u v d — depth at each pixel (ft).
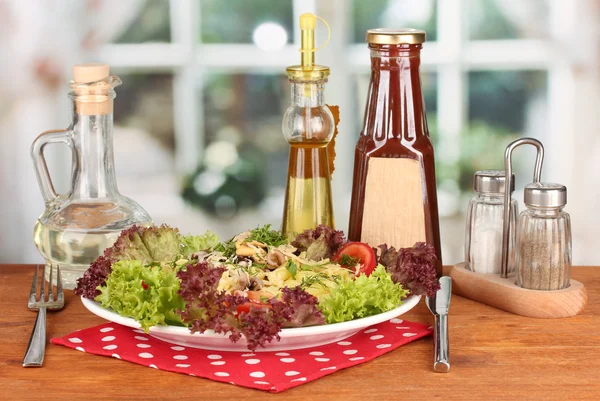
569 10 8.20
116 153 8.50
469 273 4.07
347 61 8.21
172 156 8.57
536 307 3.76
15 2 8.20
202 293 3.03
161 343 3.41
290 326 3.15
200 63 8.34
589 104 8.36
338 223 8.41
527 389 2.99
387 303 3.29
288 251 3.73
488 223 4.07
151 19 8.29
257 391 2.97
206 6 8.23
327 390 2.98
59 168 8.38
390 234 4.09
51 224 4.08
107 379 3.09
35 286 4.00
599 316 3.79
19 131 8.38
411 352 3.35
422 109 4.09
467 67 8.32
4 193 8.45
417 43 4.00
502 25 8.24
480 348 3.40
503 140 8.46
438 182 8.51
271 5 8.21
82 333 3.53
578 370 3.16
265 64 8.33
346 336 3.40
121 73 8.36
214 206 8.68
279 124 8.49
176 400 2.90
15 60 8.29
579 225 8.62
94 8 8.25
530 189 3.75
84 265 4.05
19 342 3.48
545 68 8.33
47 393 2.97
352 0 8.13
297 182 4.10
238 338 3.01
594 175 8.50
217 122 8.48
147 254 3.76
